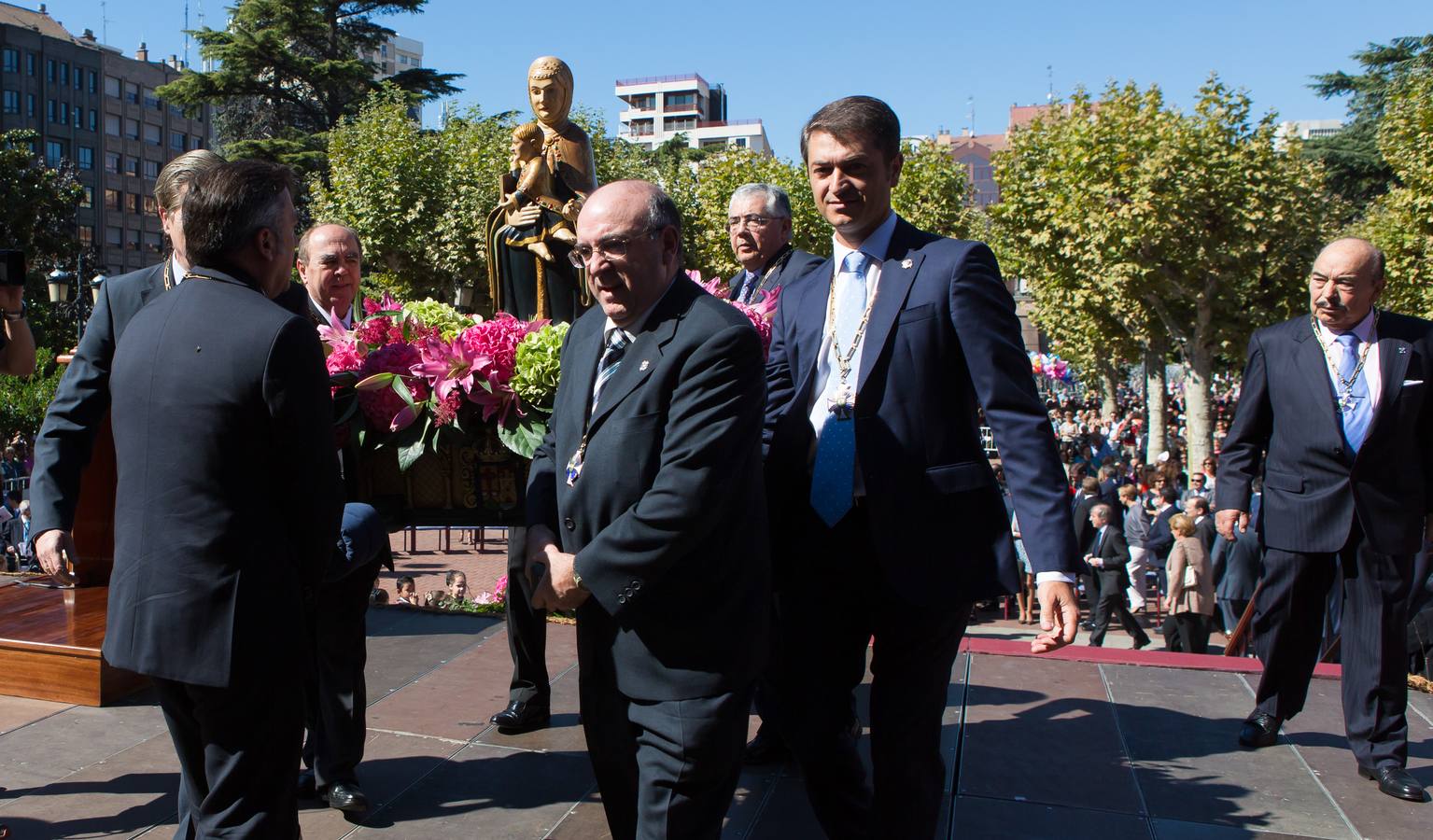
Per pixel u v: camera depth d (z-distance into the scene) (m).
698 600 2.30
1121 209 19.66
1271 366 3.77
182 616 2.11
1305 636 3.73
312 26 34.50
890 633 2.60
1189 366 21.31
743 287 4.27
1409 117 19.53
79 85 73.19
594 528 2.34
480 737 3.79
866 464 2.53
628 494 2.29
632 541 2.18
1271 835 3.12
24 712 3.96
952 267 2.53
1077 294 22.41
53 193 36.53
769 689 2.83
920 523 2.51
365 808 3.12
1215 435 24.23
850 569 2.65
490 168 26.66
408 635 5.12
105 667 4.04
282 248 2.33
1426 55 33.88
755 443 2.29
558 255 4.41
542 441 2.94
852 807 2.72
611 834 2.82
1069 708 4.20
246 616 2.14
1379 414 3.47
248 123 37.12
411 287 27.38
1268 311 20.72
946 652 2.57
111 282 2.86
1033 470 2.41
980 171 92.75
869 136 2.57
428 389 3.15
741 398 2.24
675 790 2.27
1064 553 2.35
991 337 2.48
